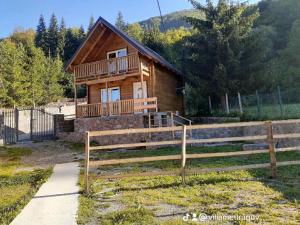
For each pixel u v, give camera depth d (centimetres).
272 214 603
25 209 698
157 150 1600
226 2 2489
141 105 2136
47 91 5394
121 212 642
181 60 2989
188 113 3036
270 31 3350
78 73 2339
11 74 4509
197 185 845
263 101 1842
